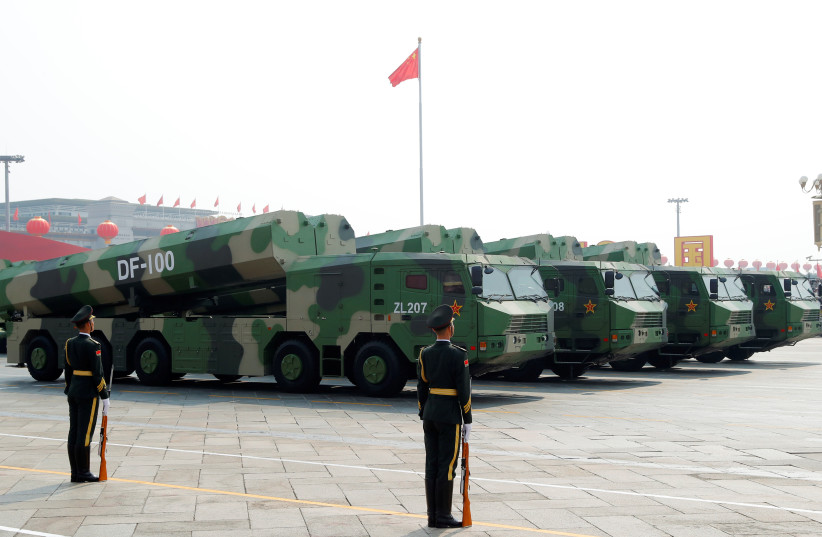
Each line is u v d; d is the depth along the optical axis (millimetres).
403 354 16859
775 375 23188
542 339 17500
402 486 8633
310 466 9727
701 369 25516
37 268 22125
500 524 7113
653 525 7074
